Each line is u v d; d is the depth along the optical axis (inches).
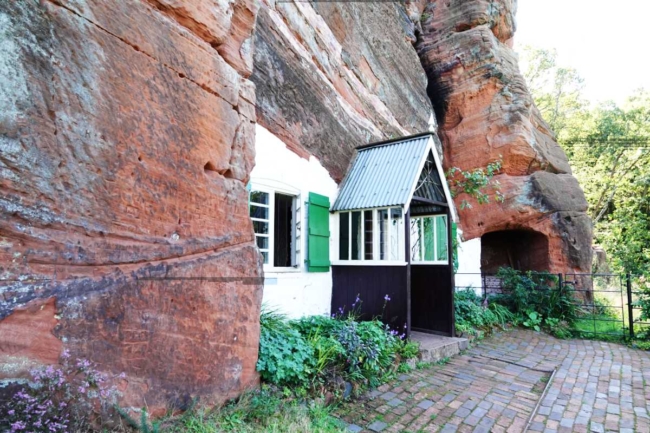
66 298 92.1
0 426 78.2
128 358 104.1
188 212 125.4
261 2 231.8
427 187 285.1
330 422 147.5
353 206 266.1
